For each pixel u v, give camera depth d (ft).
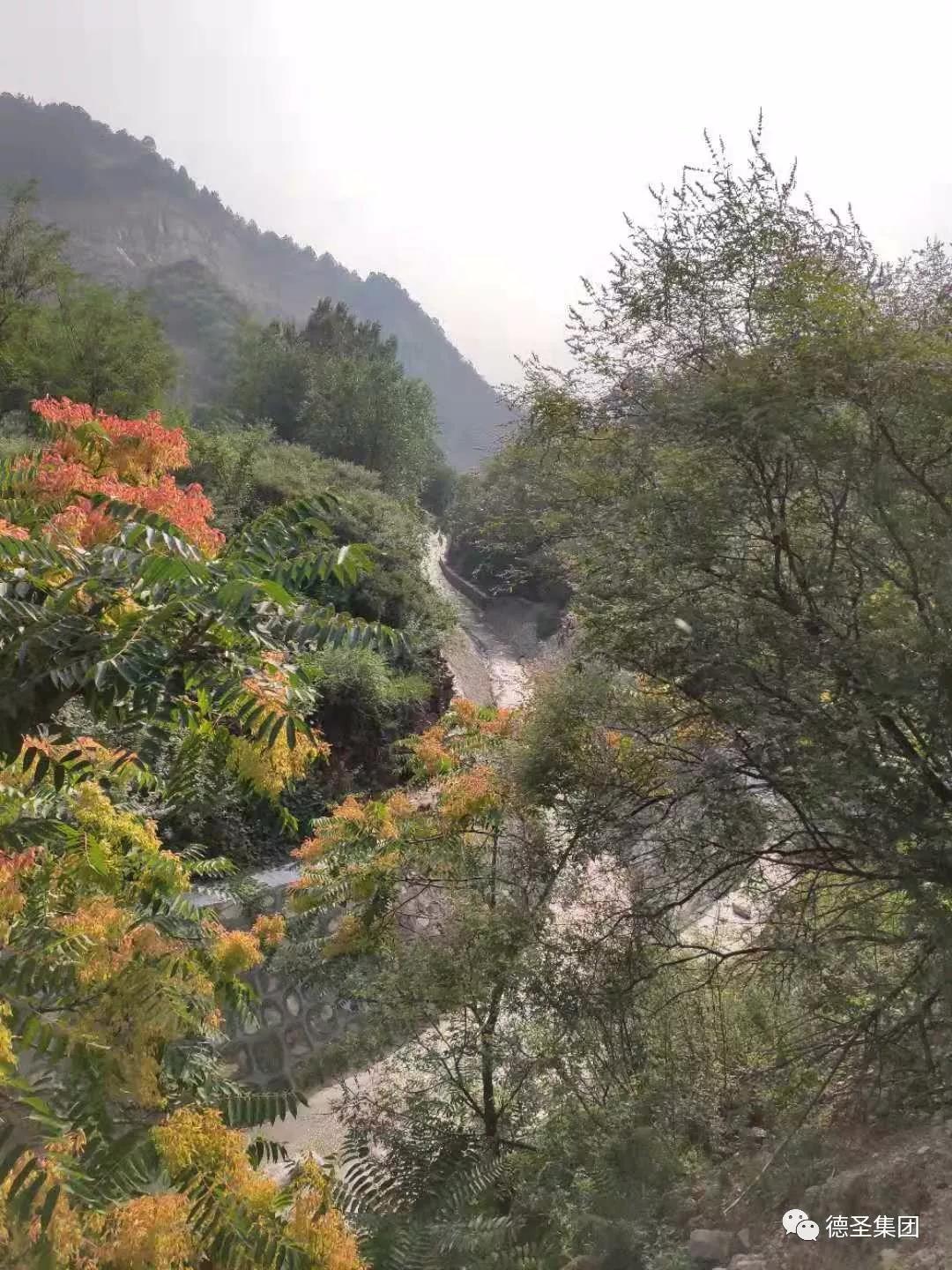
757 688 18.76
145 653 8.34
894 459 18.20
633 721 22.90
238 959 16.16
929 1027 18.90
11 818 12.37
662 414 20.08
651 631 19.45
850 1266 13.20
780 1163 16.85
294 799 37.63
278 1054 27.63
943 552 17.31
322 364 141.59
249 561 9.43
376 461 125.59
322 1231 10.00
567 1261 16.06
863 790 17.63
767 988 22.57
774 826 20.62
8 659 8.48
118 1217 9.41
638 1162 18.07
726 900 24.75
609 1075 21.17
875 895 20.08
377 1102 21.52
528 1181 19.12
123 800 15.12
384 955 23.66
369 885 23.94
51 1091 10.44
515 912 22.07
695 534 19.44
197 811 28.43
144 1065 11.38
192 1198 9.97
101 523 10.78
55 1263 8.20
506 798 23.79
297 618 9.43
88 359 78.59
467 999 21.04
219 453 64.49
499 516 23.86
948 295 19.22
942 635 17.20
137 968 12.09
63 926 12.22
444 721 29.40
